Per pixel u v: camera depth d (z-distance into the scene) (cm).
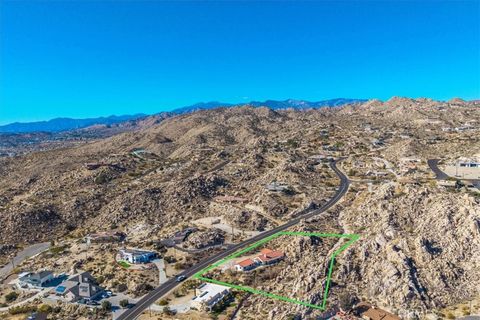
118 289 15438
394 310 11650
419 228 14275
